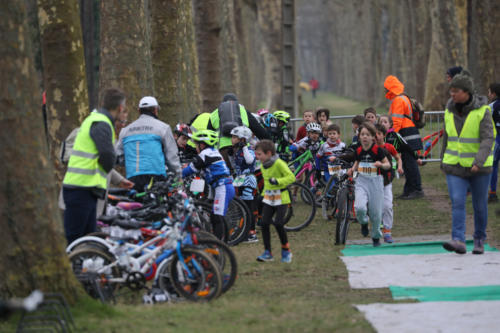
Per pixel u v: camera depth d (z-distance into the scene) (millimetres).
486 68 68188
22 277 19859
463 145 29094
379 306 21125
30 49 20172
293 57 81938
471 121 28891
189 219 23188
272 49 122625
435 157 69188
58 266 20422
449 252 30469
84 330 18656
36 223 20062
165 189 24609
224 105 38562
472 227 36344
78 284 21016
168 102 53656
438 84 102625
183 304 22359
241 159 35688
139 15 42938
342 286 25094
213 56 77375
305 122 48375
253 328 18844
